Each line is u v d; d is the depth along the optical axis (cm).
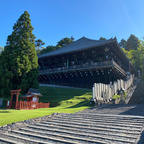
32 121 892
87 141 572
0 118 963
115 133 636
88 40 4256
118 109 1177
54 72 3659
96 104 1508
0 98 2294
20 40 2750
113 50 3353
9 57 2677
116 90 2020
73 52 3491
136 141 536
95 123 792
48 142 586
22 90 2542
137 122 759
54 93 2712
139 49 5897
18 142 595
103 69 3122
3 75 2584
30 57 2788
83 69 3250
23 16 2894
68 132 677
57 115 1041
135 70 5147
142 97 2075
